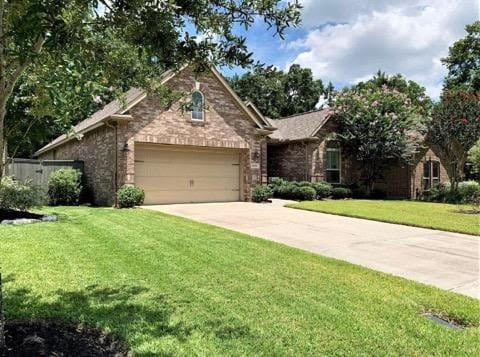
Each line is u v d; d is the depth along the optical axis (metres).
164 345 3.50
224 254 6.87
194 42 3.49
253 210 14.15
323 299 4.73
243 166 17.62
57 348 3.36
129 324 3.92
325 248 7.92
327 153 21.48
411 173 22.19
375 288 5.19
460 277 6.00
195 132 16.02
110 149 14.92
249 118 17.47
